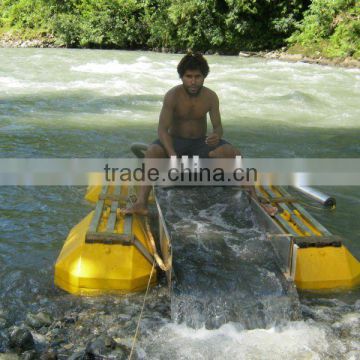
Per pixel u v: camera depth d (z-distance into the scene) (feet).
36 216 17.21
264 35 77.05
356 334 11.01
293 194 19.38
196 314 11.10
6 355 10.21
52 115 32.37
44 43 86.53
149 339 10.70
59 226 16.48
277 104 37.55
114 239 12.85
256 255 12.37
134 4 83.97
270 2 75.66
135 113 33.50
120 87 43.01
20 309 11.94
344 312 11.87
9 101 36.37
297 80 48.60
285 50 73.72
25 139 26.55
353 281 12.90
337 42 66.80
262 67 58.90
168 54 75.51
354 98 40.24
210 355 10.21
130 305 12.02
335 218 17.88
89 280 12.39
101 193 16.30
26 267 13.85
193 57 15.01
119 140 26.84
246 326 11.00
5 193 19.07
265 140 27.73
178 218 13.51
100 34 84.17
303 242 13.01
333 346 10.56
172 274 11.69
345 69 58.13
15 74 48.85
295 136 28.73
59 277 12.84
